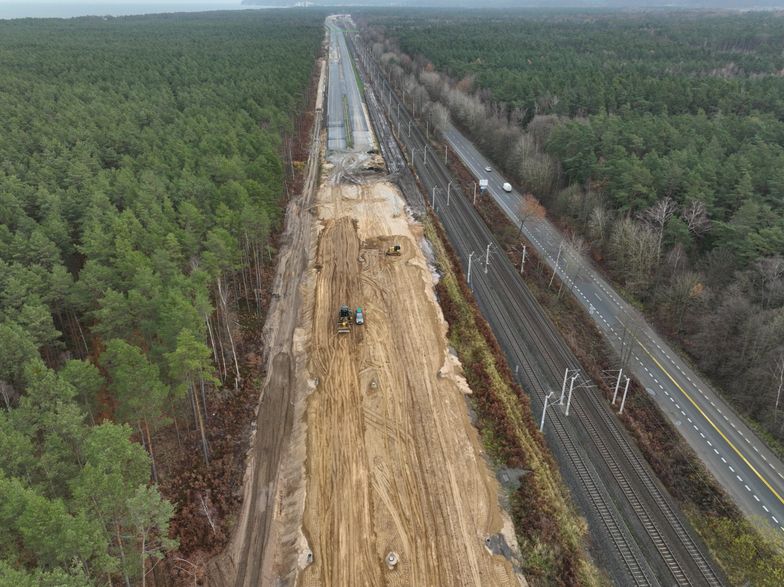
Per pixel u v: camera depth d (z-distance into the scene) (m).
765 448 46.75
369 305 64.50
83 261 64.25
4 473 29.62
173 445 46.09
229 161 75.31
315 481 42.06
